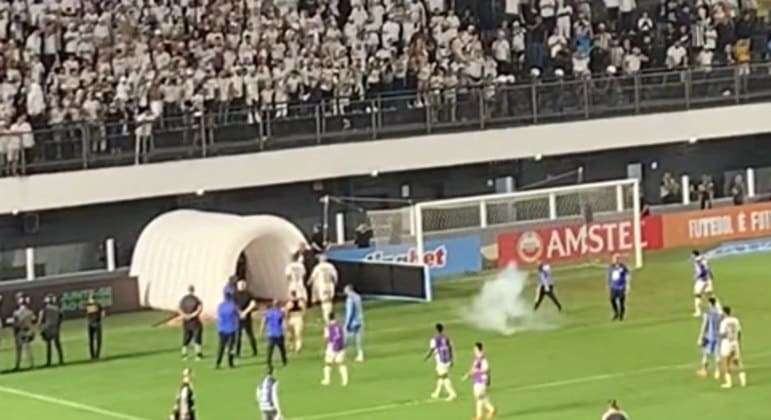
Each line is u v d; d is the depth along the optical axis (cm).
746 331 8681
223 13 10881
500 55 11594
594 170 11675
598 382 7588
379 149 10612
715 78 11475
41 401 7562
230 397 7469
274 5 11088
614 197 10731
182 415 6519
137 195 9994
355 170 10550
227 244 9250
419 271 9675
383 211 10438
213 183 10181
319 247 9994
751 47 12212
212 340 8831
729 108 11481
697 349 8250
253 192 10669
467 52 11400
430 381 7675
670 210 11550
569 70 11656
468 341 8600
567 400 7244
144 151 10000
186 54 10644
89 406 7419
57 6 10569
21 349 8294
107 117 10156
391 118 10662
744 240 11444
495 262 10506
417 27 11381
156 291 9612
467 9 11906
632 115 11250
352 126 10569
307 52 10906
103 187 9919
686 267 10562
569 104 11106
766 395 7281
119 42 10538
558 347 8394
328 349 7638
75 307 9531
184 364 8262
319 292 9012
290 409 7188
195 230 9550
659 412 7000
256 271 9744
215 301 9225
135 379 7962
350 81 10856
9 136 9681
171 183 10081
